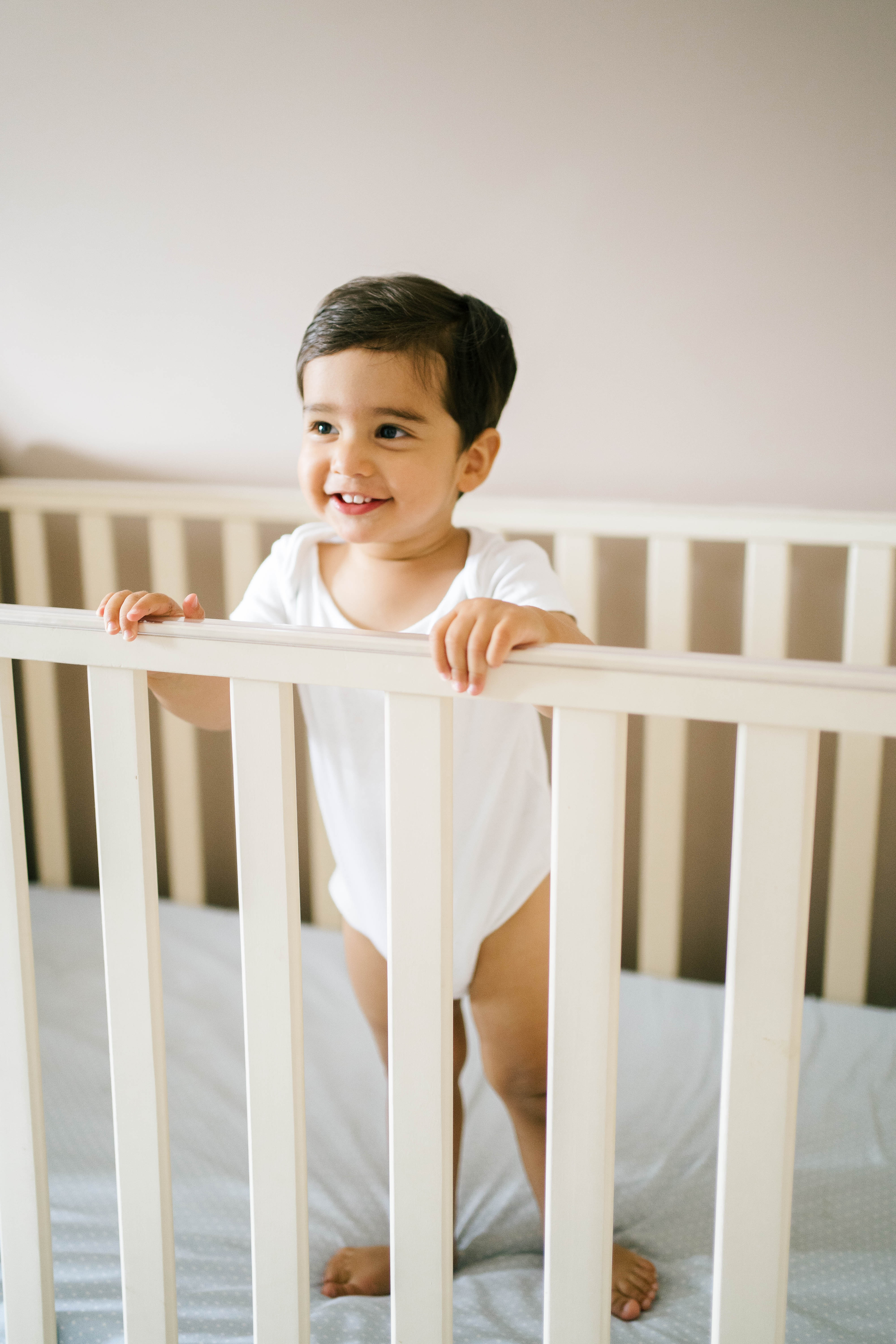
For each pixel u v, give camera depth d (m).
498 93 1.26
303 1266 0.66
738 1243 0.56
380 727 0.84
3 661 0.67
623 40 1.21
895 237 1.20
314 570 0.92
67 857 1.64
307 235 1.38
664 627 1.32
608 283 1.30
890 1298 0.85
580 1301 0.60
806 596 1.35
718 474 1.34
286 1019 0.63
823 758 1.40
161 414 1.53
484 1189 1.01
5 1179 0.74
